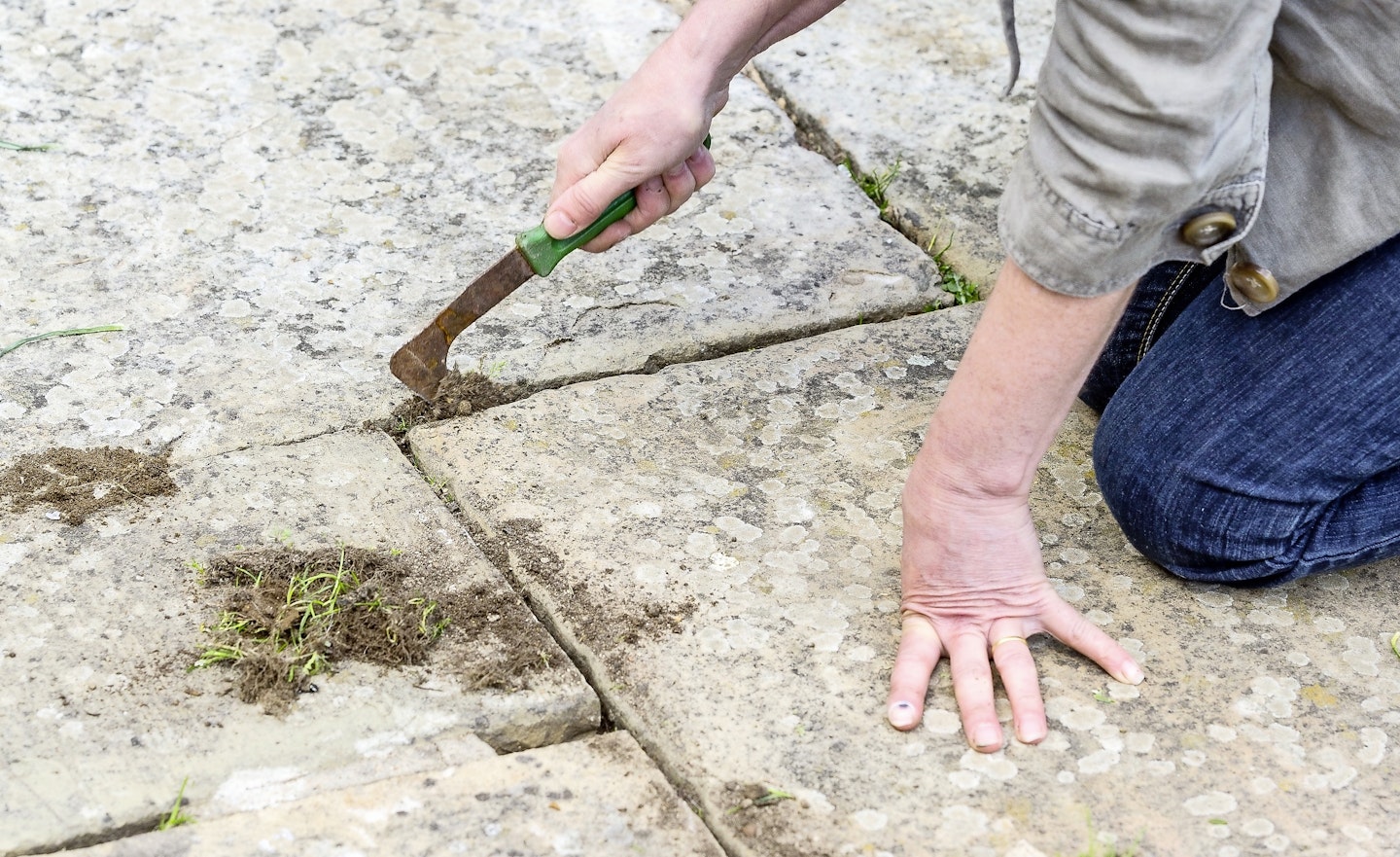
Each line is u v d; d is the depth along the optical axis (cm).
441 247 224
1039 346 133
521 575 167
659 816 136
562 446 188
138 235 222
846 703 151
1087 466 189
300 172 240
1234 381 159
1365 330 150
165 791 136
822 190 245
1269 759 146
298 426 188
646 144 169
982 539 149
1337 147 138
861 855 134
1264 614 165
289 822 132
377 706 146
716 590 165
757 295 218
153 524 169
